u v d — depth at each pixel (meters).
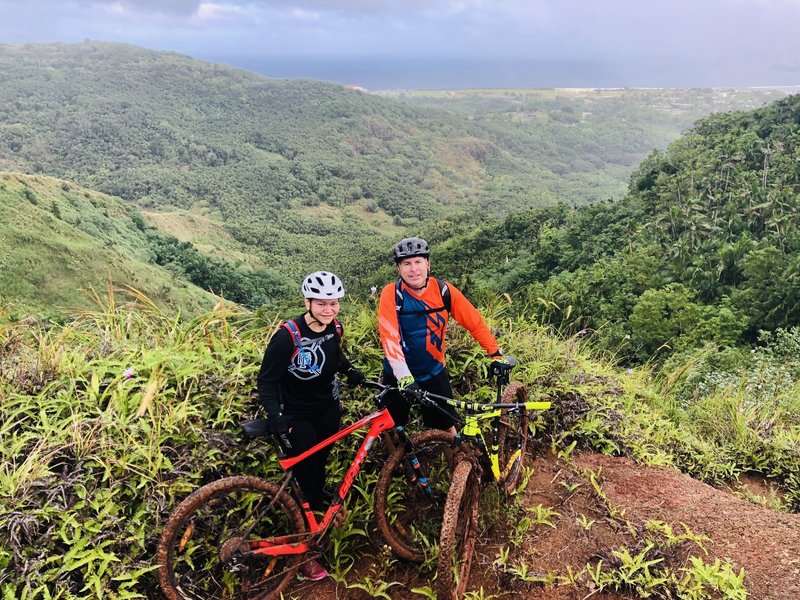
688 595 2.56
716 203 65.50
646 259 45.78
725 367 16.59
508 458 3.37
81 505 2.30
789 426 5.13
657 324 32.00
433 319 2.82
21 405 2.71
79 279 64.44
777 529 3.03
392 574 2.75
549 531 2.99
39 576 2.12
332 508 2.69
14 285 57.38
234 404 2.95
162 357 3.01
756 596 2.60
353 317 4.09
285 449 2.54
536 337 4.83
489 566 2.75
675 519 3.11
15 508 2.21
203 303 75.31
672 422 4.89
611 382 4.73
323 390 2.66
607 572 2.71
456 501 2.43
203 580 2.48
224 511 2.61
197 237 144.75
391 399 2.87
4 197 78.00
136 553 2.34
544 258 62.81
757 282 37.25
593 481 3.35
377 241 171.00
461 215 134.38
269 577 2.55
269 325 3.88
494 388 3.80
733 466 4.36
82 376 3.01
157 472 2.52
